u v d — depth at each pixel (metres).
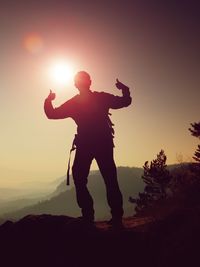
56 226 4.92
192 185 7.75
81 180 4.90
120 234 4.46
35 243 4.65
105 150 4.84
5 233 5.04
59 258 4.28
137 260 3.91
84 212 4.89
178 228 4.27
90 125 4.88
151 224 4.74
